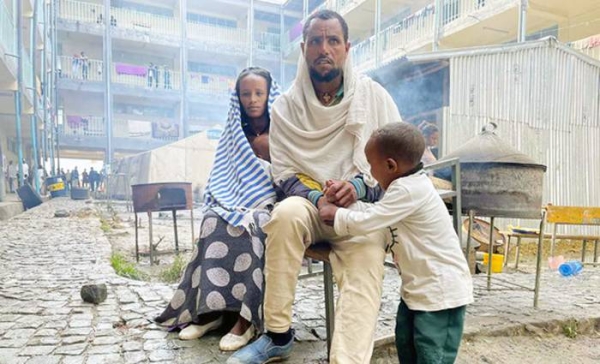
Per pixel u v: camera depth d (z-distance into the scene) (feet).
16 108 40.09
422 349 5.22
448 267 5.30
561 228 26.71
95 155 101.81
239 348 6.87
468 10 41.32
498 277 13.71
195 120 84.69
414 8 56.54
